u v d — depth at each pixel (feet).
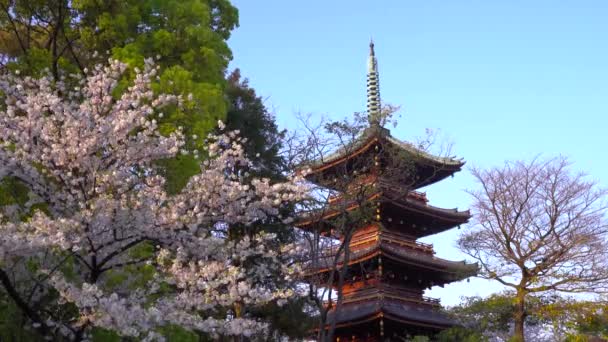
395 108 80.28
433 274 125.80
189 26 73.20
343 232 83.05
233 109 103.24
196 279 41.70
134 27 73.31
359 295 121.60
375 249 115.34
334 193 79.66
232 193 43.65
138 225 38.75
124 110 41.55
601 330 103.86
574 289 101.91
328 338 70.18
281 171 101.71
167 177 55.67
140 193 39.19
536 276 103.91
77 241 35.81
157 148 40.91
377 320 116.37
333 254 95.30
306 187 49.62
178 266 42.04
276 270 73.15
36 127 38.24
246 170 94.17
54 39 70.95
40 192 39.06
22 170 38.40
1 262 36.22
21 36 79.56
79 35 76.43
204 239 41.45
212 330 41.06
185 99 58.95
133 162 40.63
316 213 80.23
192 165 57.16
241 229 88.48
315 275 77.61
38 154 38.75
